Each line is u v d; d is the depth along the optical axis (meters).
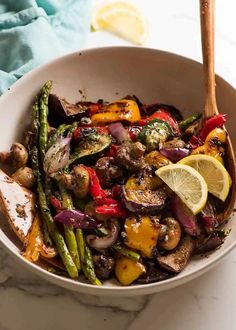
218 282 0.77
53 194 0.75
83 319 0.74
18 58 0.92
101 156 0.78
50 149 0.77
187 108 0.86
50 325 0.74
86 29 0.98
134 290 0.68
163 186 0.74
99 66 0.86
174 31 1.00
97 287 0.68
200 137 0.79
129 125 0.82
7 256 0.78
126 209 0.72
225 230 0.75
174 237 0.71
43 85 0.83
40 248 0.72
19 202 0.75
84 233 0.73
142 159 0.74
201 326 0.74
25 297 0.76
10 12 0.97
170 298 0.76
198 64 0.84
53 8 0.98
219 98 0.83
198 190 0.72
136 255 0.71
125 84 0.87
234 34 1.00
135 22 1.00
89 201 0.75
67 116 0.81
